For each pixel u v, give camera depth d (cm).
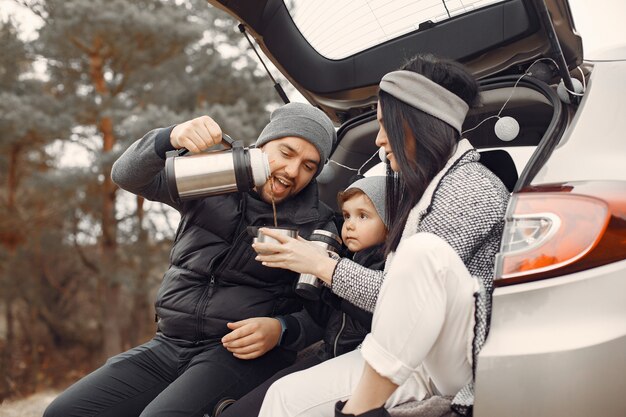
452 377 159
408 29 238
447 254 149
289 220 227
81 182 1308
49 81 1431
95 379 222
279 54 243
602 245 137
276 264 188
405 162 180
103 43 1354
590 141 158
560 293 136
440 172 180
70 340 1616
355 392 152
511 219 146
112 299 1493
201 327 218
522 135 252
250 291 221
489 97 215
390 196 200
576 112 169
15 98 1287
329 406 171
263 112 1462
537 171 155
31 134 1350
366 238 209
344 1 233
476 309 150
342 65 249
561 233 139
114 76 1438
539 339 134
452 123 178
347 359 180
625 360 132
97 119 1349
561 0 183
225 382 207
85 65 1398
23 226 1475
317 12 238
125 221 1474
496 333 139
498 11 214
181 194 200
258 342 209
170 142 214
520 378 133
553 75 212
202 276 220
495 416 135
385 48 240
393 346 147
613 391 132
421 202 178
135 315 1688
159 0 1430
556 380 131
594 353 131
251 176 199
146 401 223
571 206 141
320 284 194
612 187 142
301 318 224
